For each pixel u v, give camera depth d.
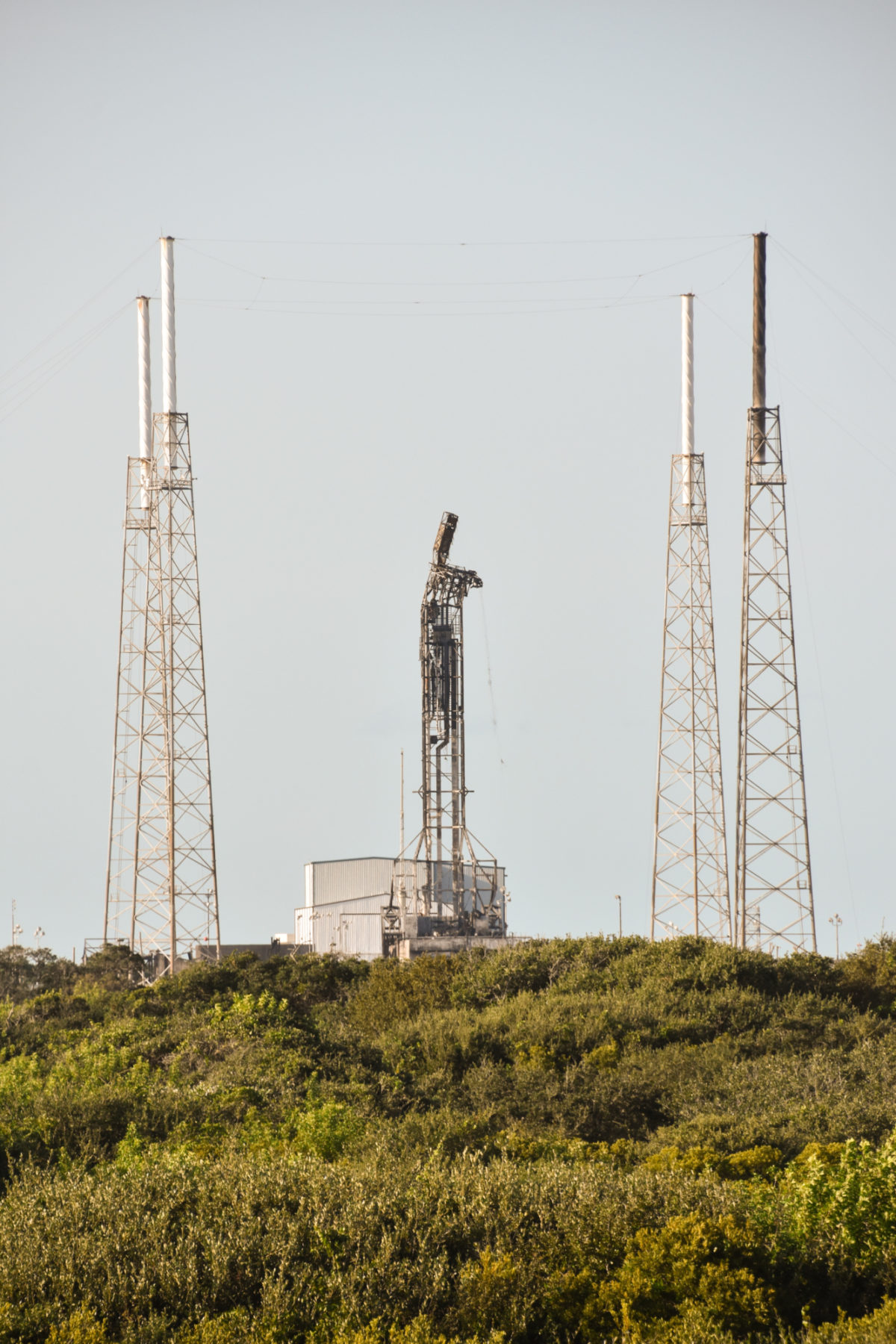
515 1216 122.94
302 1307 110.06
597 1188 129.25
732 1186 131.75
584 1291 113.12
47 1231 119.62
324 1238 118.06
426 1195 125.69
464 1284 113.06
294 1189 127.94
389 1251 115.75
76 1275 113.00
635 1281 111.19
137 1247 116.31
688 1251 113.44
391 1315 109.81
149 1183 129.88
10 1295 110.12
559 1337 111.19
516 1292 112.06
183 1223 121.56
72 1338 102.06
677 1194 127.38
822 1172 125.06
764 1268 115.31
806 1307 111.06
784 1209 125.69
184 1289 111.75
